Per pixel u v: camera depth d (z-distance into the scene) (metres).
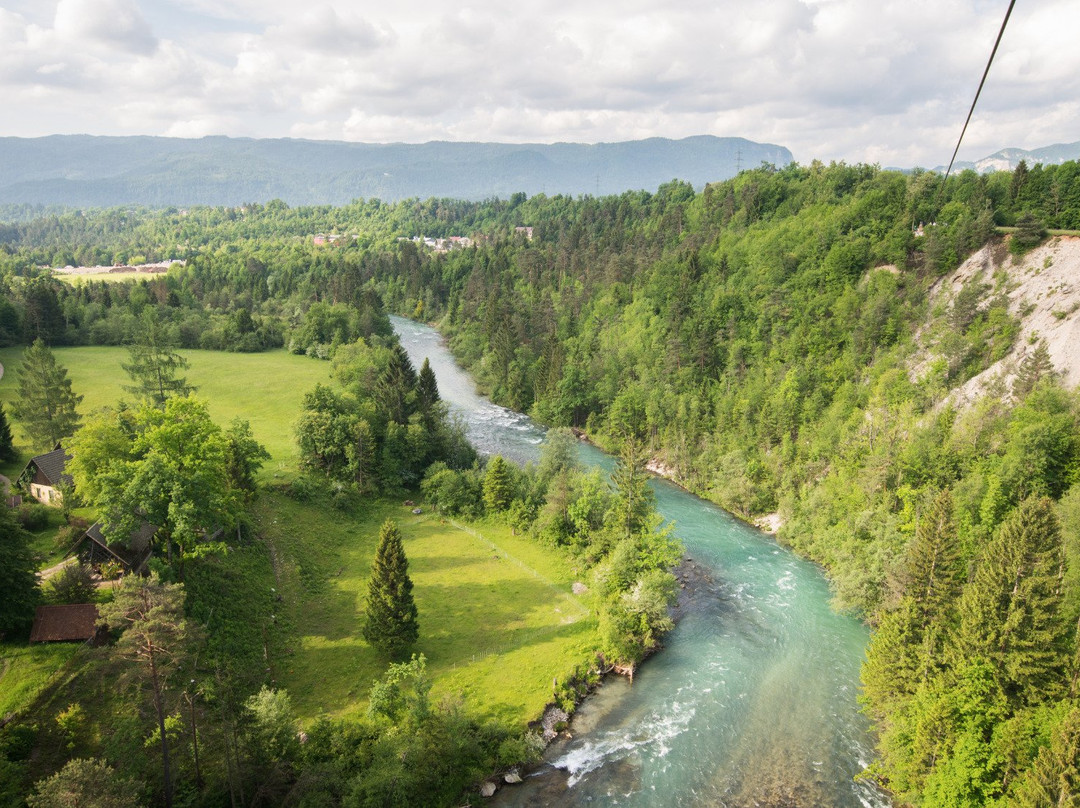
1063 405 75.25
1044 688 42.97
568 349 157.75
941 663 48.50
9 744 38.53
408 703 47.66
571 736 52.06
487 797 45.69
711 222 180.50
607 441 125.69
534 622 65.75
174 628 36.56
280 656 56.59
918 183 124.38
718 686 58.50
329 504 86.94
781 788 47.00
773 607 71.69
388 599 55.75
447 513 91.62
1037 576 43.84
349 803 39.06
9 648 46.09
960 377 90.62
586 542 80.38
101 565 56.56
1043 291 92.19
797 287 123.69
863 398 98.75
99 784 30.45
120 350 148.12
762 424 104.06
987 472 74.50
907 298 107.06
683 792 46.53
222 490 62.72
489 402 153.50
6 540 47.34
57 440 83.88
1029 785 35.75
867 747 51.06
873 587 68.12
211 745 40.28
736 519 95.94
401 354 109.44
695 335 126.44
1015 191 112.62
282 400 121.50
